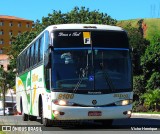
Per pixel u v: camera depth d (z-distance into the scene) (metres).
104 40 16.86
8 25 183.38
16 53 73.62
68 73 16.36
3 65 141.50
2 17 182.25
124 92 16.47
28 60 23.12
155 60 45.38
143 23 144.38
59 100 16.14
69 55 16.53
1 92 107.38
